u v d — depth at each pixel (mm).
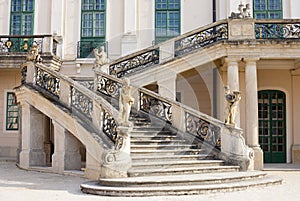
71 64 17141
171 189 7891
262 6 17297
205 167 9938
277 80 16359
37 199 7395
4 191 8336
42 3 18203
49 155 14680
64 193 8102
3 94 17891
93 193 7988
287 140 16203
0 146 17688
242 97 15922
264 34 13586
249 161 10586
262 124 16375
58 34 17797
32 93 12273
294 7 17141
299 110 16219
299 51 13422
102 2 18047
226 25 13617
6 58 16234
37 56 12977
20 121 13469
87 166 10344
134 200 7266
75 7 18047
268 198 7543
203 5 17609
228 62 13445
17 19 18266
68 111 11141
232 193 8148
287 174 11906
